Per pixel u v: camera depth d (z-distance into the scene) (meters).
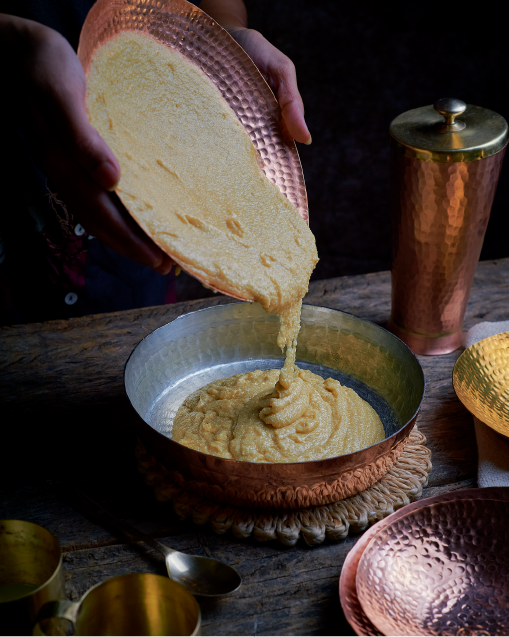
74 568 0.75
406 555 0.73
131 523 0.79
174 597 0.67
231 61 0.84
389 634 0.68
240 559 0.76
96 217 0.76
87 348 0.98
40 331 1.00
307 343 0.95
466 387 0.86
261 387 0.90
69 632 0.70
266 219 0.82
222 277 0.75
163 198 0.76
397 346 0.88
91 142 0.71
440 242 0.90
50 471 0.83
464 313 0.97
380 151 2.22
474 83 2.27
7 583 0.71
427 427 0.87
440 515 0.74
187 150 0.81
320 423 0.85
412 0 2.53
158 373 0.91
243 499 0.77
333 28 2.48
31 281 1.11
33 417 0.89
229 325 0.94
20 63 0.74
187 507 0.78
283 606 0.73
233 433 0.85
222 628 0.71
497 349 0.89
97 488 0.82
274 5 2.54
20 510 0.80
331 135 2.25
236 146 0.84
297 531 0.77
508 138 0.89
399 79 2.33
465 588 0.72
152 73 0.80
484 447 0.84
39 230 1.05
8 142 0.98
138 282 1.16
